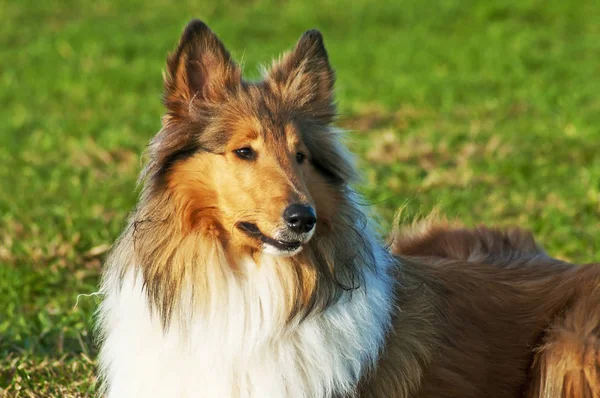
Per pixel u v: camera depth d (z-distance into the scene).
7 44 29.89
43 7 35.03
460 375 7.04
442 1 32.91
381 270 6.92
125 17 33.41
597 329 6.94
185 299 6.45
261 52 26.75
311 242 6.51
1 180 15.51
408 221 10.16
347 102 20.73
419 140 17.09
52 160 16.95
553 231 12.00
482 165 15.09
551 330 7.15
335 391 6.54
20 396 8.03
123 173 15.78
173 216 6.48
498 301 7.47
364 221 6.84
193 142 6.52
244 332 6.43
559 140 16.72
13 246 11.77
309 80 7.00
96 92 23.48
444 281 7.42
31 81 24.86
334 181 6.77
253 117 6.53
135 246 6.53
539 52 25.98
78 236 12.05
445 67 24.64
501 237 8.52
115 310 6.79
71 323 9.70
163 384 6.47
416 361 6.87
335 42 28.62
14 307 10.27
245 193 6.35
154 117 20.30
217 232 6.50
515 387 7.24
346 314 6.55
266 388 6.39
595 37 27.84
